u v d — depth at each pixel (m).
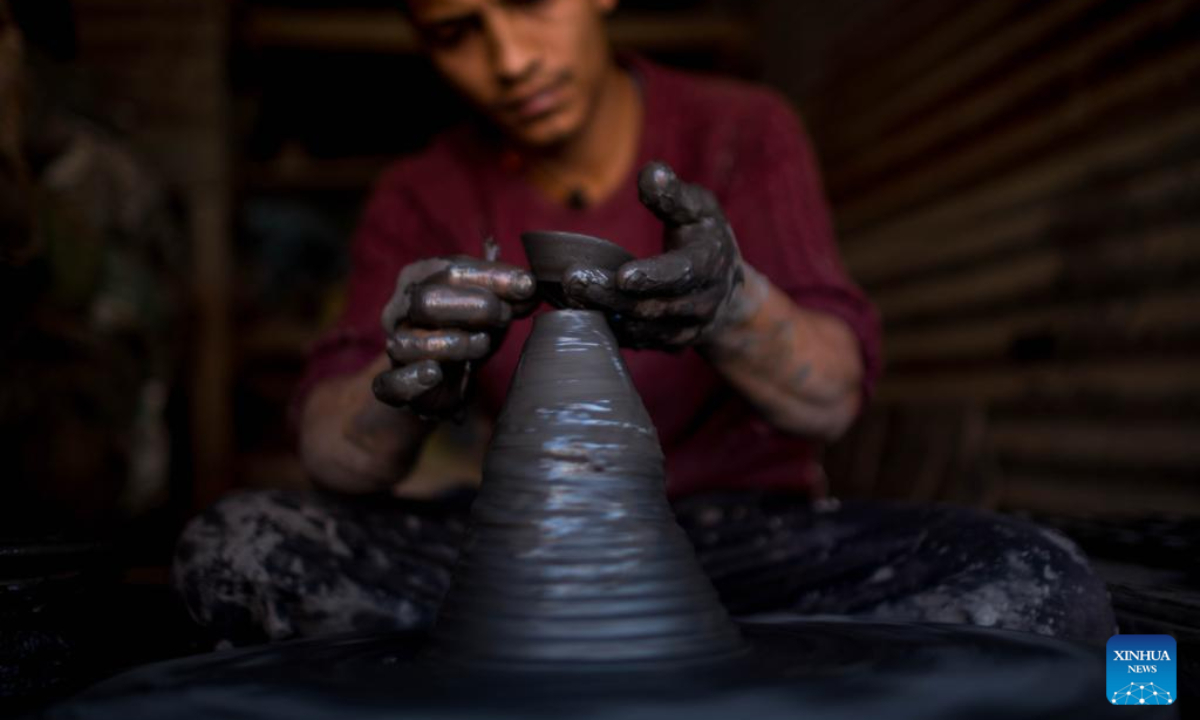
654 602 0.86
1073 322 2.76
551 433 0.92
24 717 0.79
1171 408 2.33
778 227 1.63
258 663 0.90
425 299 1.02
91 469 2.67
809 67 5.00
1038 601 1.12
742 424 1.70
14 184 1.50
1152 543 1.35
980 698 0.72
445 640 0.87
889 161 4.09
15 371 2.41
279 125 6.24
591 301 1.00
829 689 0.73
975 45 3.46
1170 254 2.38
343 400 1.46
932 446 2.63
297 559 1.31
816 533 1.37
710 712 0.69
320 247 6.09
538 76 1.53
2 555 1.04
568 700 0.71
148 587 1.42
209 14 4.89
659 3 6.20
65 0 1.53
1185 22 2.37
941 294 3.58
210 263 4.86
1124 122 2.59
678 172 1.75
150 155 4.83
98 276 2.86
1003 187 3.20
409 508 1.48
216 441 4.75
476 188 1.85
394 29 5.58
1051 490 2.80
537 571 0.86
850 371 1.47
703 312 1.09
